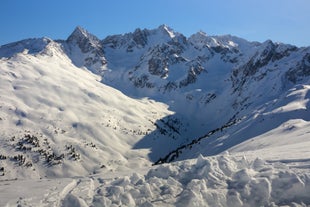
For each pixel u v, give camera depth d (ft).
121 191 74.90
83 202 72.43
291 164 86.12
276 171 75.82
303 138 240.94
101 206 70.13
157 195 73.36
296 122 384.68
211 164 79.87
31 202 82.53
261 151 141.49
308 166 81.00
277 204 67.15
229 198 68.95
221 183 74.23
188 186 73.41
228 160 83.56
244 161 85.40
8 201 86.69
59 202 77.46
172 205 69.00
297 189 68.80
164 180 79.15
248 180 72.64
